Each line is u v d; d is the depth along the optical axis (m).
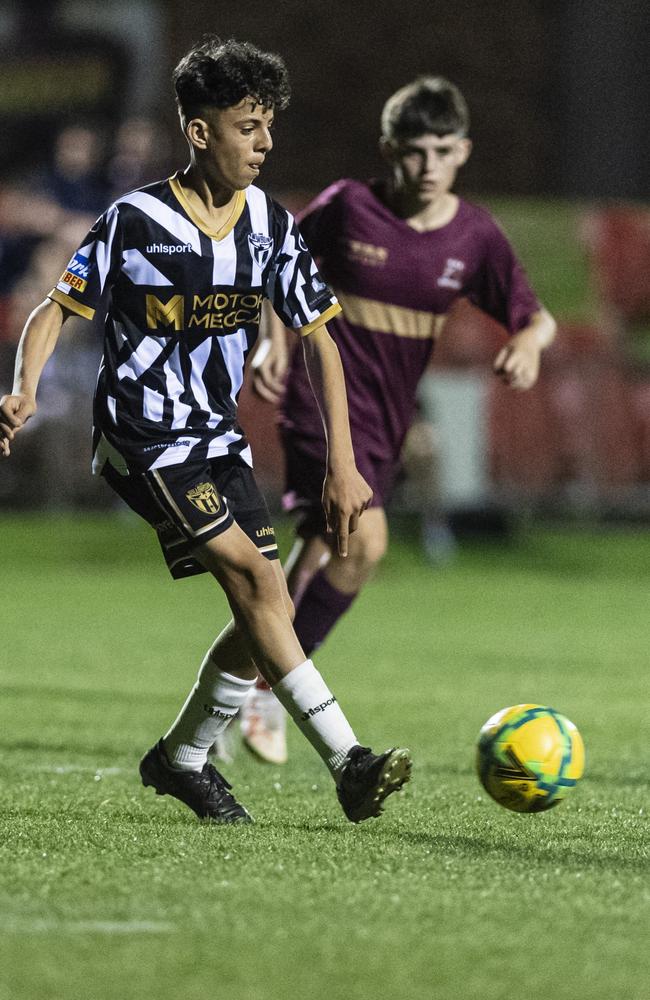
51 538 63.12
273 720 20.42
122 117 76.25
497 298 21.50
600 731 24.58
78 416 64.06
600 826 15.82
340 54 81.81
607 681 31.94
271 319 20.50
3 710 26.23
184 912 11.42
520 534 64.88
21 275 65.81
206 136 14.32
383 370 20.88
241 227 14.79
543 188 82.94
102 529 64.88
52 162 74.81
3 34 75.50
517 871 13.16
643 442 64.50
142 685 30.59
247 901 11.79
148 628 42.38
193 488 14.73
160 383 14.79
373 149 82.31
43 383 63.47
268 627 14.77
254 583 14.77
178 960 10.20
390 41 82.12
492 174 82.69
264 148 14.46
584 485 64.00
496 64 82.44
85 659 35.03
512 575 59.50
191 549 14.84
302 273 15.20
